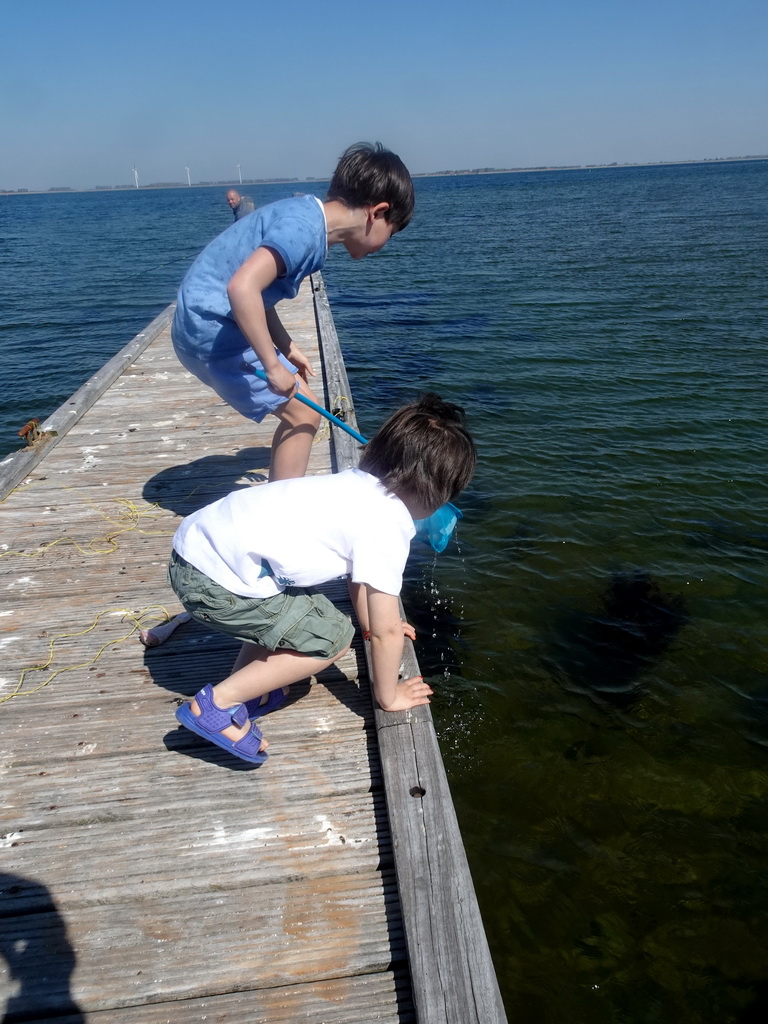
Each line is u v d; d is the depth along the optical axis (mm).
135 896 1815
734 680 3746
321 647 2074
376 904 1793
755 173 111688
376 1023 1558
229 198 11969
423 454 1976
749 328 10688
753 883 2738
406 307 13461
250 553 1977
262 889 1831
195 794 2084
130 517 3674
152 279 20438
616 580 4555
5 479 3957
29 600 3002
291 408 3006
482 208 46531
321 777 2135
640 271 16266
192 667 2605
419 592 4434
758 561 4766
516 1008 2332
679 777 3191
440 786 1987
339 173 2586
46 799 2074
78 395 5277
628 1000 2357
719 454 6395
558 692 3656
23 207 105125
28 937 1725
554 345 10180
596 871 2779
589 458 6352
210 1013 1578
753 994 2379
